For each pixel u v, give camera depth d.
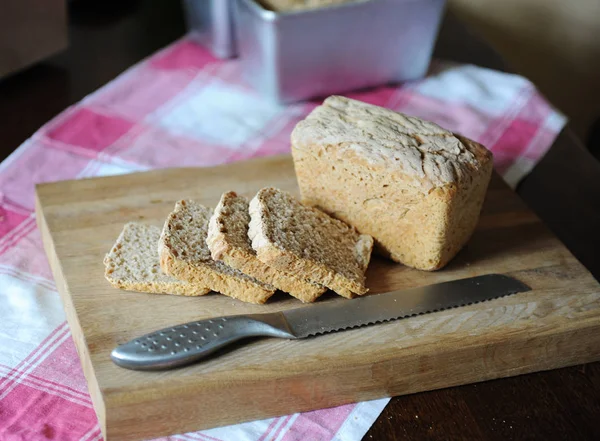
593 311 0.82
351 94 1.15
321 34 1.06
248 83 1.17
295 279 0.79
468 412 0.77
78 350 0.79
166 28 1.29
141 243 0.85
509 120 1.12
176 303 0.80
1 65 1.10
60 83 1.15
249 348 0.75
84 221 0.88
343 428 0.75
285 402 0.75
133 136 1.07
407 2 1.07
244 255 0.79
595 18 1.53
